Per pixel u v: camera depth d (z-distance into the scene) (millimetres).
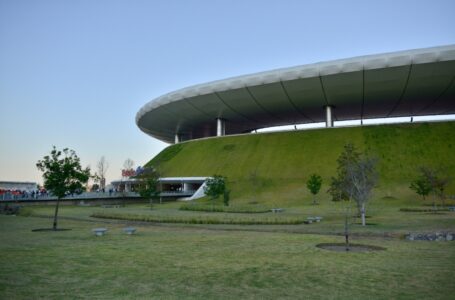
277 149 63344
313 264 10367
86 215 29094
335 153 58375
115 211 33375
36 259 10914
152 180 45906
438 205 38594
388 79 53125
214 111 70562
